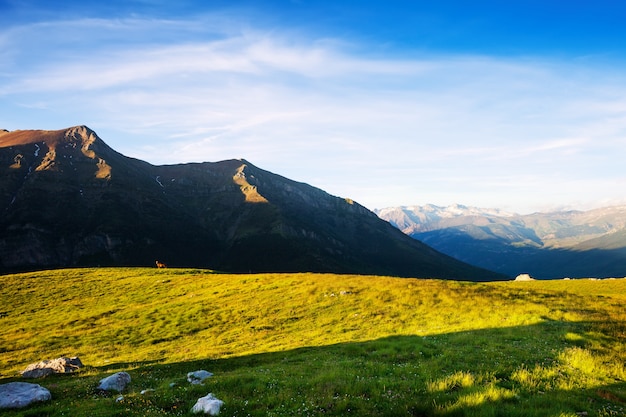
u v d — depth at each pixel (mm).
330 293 53656
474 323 35000
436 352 25047
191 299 59125
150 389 19828
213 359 29281
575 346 25391
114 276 85000
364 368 21719
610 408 15289
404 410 14578
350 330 37688
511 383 18047
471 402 14828
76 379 24641
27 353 37875
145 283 75438
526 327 31484
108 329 45938
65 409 16578
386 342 29125
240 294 58906
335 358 26062
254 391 18156
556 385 17875
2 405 17344
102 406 16781
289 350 30672
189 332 42875
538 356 22891
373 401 15984
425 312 42000
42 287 73250
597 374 19797
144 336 42250
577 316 35156
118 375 22062
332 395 16844
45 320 52625
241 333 40469
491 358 22750
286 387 18594
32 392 18844
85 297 66562
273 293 57188
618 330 29516
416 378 19094
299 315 45562
